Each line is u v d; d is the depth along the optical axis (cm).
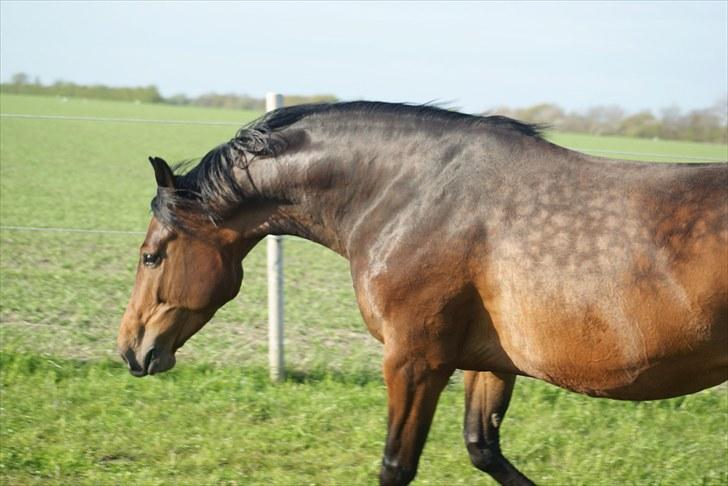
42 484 485
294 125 421
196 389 632
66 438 543
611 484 510
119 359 699
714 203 336
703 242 331
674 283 334
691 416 613
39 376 646
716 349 338
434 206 381
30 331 774
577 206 358
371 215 399
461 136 388
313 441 551
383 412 596
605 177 360
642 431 580
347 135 409
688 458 544
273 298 661
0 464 501
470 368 400
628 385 356
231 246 434
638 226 344
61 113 4291
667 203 343
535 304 358
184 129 4084
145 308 441
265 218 431
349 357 728
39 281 991
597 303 346
